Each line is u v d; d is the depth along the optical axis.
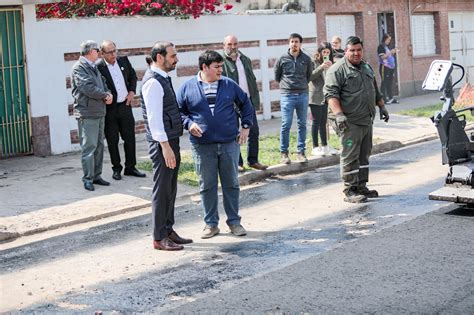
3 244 10.44
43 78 16.33
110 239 10.37
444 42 29.02
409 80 27.25
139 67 18.31
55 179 13.86
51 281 8.55
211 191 9.97
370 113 11.55
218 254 9.23
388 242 9.24
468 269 8.10
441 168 14.20
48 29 16.41
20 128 16.11
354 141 11.54
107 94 12.81
